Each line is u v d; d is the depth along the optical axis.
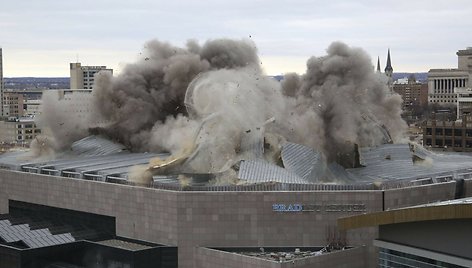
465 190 101.19
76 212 108.56
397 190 93.12
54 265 98.38
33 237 103.38
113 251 95.00
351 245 91.94
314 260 86.88
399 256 76.31
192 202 92.94
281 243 92.44
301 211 92.06
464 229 70.88
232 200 92.62
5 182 121.69
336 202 91.94
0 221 112.44
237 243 92.88
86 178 109.69
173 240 94.06
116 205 101.88
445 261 71.56
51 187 112.44
